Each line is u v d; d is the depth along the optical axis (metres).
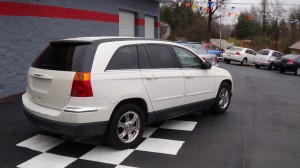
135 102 5.22
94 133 4.56
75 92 4.44
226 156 4.86
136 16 16.42
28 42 9.00
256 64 26.81
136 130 5.15
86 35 11.88
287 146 5.36
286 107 8.73
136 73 5.09
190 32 51.03
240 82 14.71
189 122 6.66
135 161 4.59
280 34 62.56
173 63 5.93
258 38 63.81
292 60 22.25
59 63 4.77
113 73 4.75
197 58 6.62
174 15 52.62
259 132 6.11
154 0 18.47
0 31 8.06
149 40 5.63
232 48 30.02
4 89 8.29
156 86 5.42
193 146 5.23
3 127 5.93
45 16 9.60
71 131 4.44
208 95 6.83
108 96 4.62
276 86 14.02
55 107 4.69
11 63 8.46
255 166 4.53
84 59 4.55
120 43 5.05
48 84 4.79
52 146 5.09
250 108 8.34
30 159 4.60
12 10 8.38
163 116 5.68
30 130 5.80
